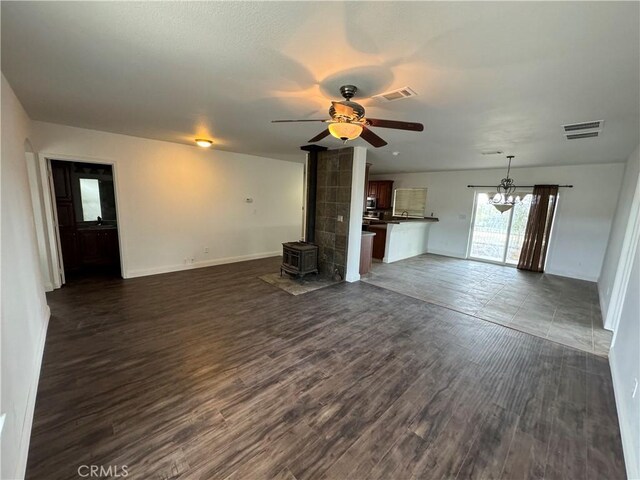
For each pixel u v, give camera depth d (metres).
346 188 4.84
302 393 2.10
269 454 1.60
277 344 2.79
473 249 7.27
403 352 2.72
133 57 1.80
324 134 2.64
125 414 1.84
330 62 1.80
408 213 8.40
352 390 2.16
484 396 2.14
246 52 1.71
